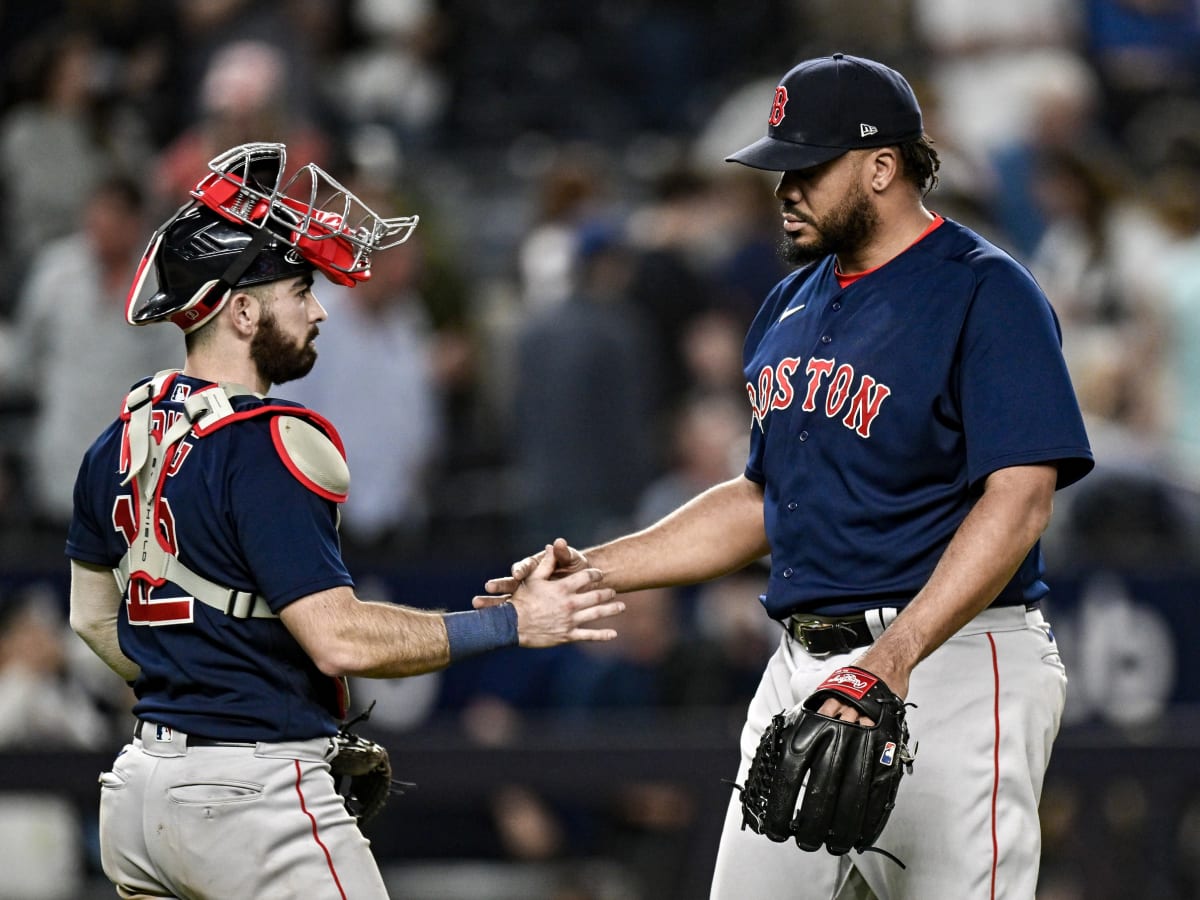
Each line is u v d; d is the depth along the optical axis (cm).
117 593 1485
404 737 2525
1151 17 4322
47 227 3491
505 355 3347
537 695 2789
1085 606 2798
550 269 3422
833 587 1462
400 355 3050
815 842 1329
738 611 2797
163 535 1377
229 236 1393
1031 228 3550
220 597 1370
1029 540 1367
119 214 2964
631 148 4441
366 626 1363
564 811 2780
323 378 2964
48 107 3522
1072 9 4241
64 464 2988
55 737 2691
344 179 3083
